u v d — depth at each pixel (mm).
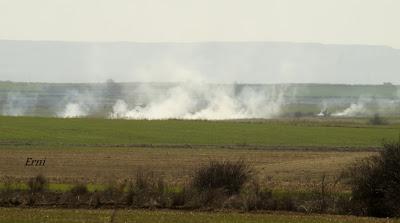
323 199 123188
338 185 137875
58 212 113062
